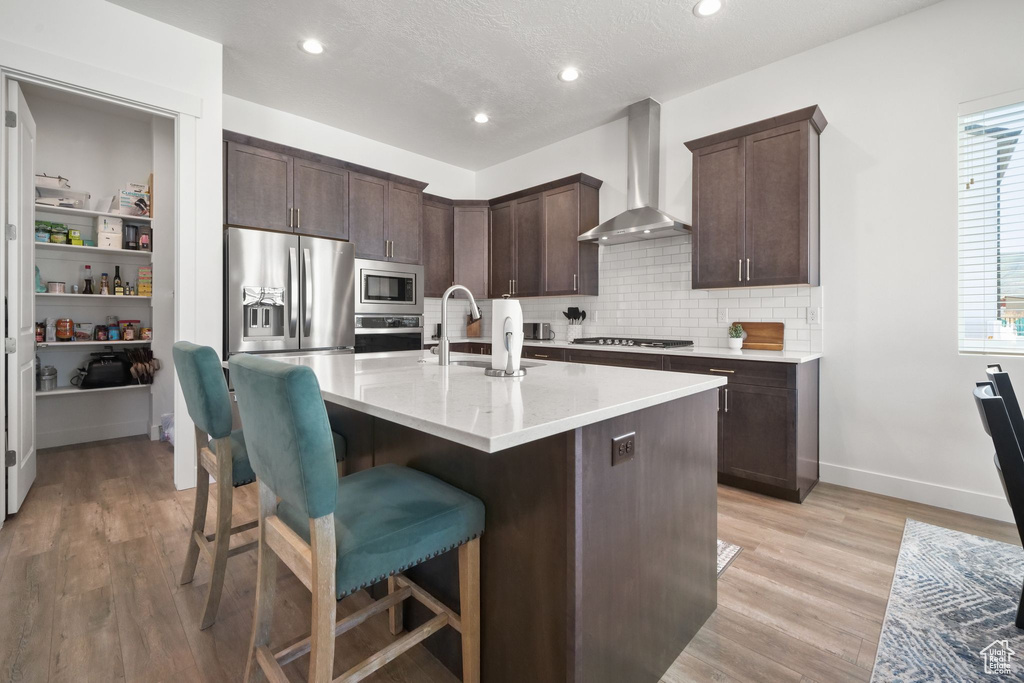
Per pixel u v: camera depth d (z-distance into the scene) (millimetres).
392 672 1404
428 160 5113
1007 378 1505
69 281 3760
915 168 2695
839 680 1373
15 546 2111
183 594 1771
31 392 2695
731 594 1804
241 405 1113
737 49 3074
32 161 2686
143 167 4102
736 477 2932
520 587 1194
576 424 1038
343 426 1955
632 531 1271
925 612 1679
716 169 3186
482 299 5113
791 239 2881
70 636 1528
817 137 3004
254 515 2469
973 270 2562
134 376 3820
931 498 2658
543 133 4477
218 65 2992
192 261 2902
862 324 2885
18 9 2332
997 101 2459
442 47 3064
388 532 1053
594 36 2939
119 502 2631
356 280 3969
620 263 4180
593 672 1136
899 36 2744
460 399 1244
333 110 3986
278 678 1108
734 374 2924
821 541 2225
